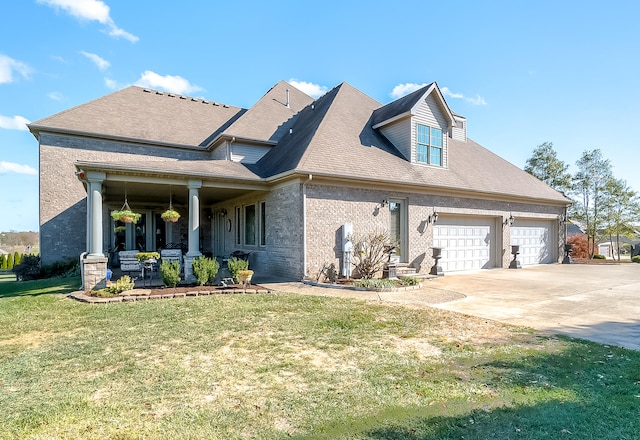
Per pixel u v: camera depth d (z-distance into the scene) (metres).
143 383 3.96
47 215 14.78
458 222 15.16
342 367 4.40
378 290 9.64
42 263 14.62
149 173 10.13
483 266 16.03
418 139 14.25
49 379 4.07
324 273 11.34
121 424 3.12
